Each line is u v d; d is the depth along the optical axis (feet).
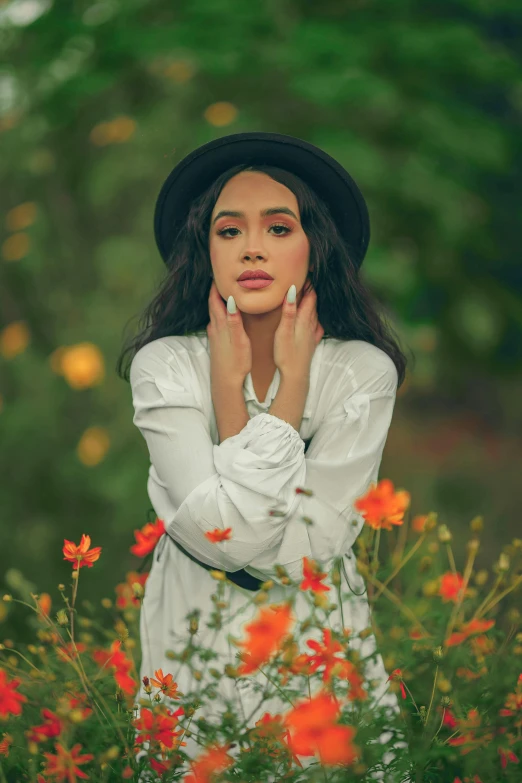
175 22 12.17
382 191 13.08
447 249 15.33
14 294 13.12
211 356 5.92
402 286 12.53
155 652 5.98
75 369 11.66
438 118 13.35
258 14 12.02
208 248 6.24
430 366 13.08
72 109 12.64
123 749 5.24
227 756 4.75
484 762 4.92
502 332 18.94
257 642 4.55
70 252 13.03
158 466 5.70
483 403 23.81
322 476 5.49
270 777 5.39
